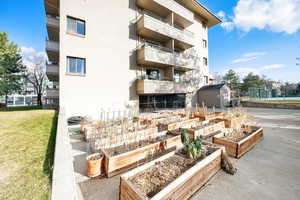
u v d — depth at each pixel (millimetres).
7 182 1902
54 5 11234
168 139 4207
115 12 10852
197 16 18406
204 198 2209
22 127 5070
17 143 3561
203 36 19375
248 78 34031
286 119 9156
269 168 3160
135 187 1835
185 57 14914
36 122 5902
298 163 3396
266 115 10820
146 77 12617
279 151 4141
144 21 11289
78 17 9109
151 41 13562
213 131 6016
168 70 14047
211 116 8492
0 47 14594
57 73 12219
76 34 9016
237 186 2514
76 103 8914
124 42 11328
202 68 19062
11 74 15531
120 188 2115
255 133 4707
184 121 6684
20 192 1690
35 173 2156
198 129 5309
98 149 3686
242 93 28062
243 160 3561
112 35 10633
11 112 8602
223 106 16891
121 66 11094
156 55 12070
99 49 9945
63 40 8586
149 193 1871
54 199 1338
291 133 6004
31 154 2904
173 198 1879
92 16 9695
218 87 17109
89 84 9438
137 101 12094
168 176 2260
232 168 2920
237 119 5395
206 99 17859
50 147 3332
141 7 12625
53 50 11430
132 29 11984
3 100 21000
